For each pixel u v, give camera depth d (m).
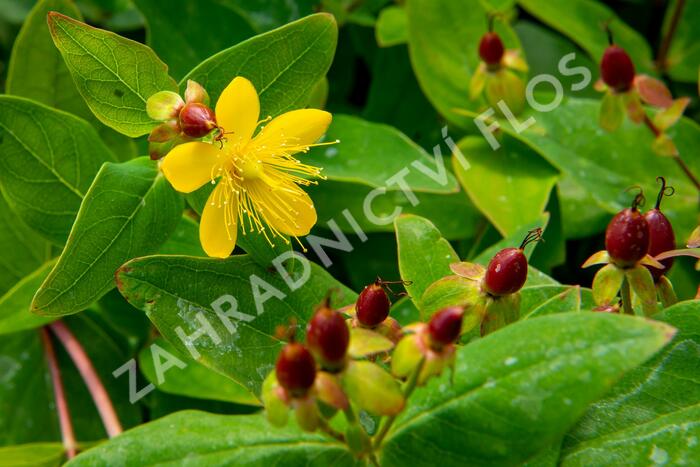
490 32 0.40
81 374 0.41
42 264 0.40
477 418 0.31
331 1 0.43
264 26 0.43
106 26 0.44
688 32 0.44
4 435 0.40
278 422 0.30
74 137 0.37
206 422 0.33
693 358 0.33
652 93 0.38
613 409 0.33
